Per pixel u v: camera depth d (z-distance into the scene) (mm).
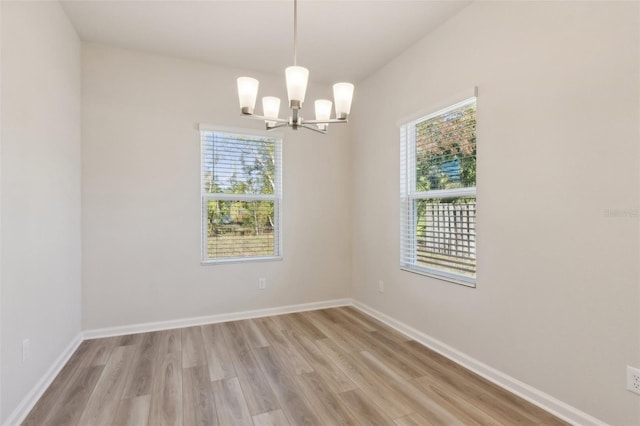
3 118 1705
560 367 1864
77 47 2863
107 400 2018
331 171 4020
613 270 1643
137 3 2445
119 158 3094
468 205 2539
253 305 3635
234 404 1981
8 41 1754
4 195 1710
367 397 2059
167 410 1920
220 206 3533
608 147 1653
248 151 3643
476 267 2395
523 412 1904
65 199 2568
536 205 1984
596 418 1707
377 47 3080
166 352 2697
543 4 1938
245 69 3543
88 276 2994
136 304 3154
